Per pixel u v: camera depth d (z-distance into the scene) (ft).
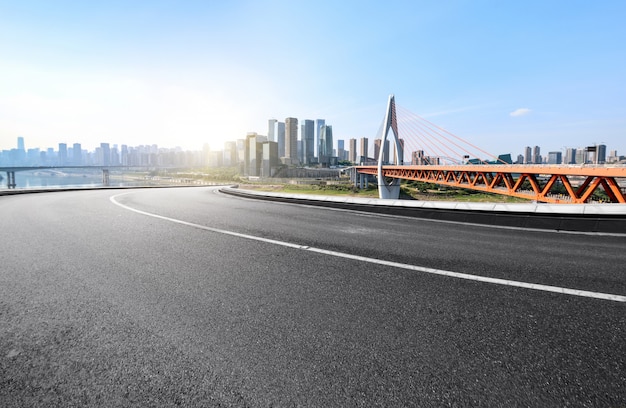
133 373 5.71
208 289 9.80
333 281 10.60
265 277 10.98
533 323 7.65
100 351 6.37
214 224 22.24
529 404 5.02
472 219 23.81
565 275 11.20
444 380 5.58
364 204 31.58
